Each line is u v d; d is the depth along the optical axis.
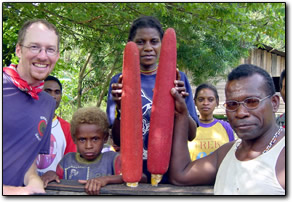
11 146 2.29
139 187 2.04
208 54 6.50
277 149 1.74
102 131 2.58
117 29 5.99
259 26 5.80
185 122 2.17
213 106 4.07
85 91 9.76
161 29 2.63
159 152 2.00
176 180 2.10
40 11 5.23
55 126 3.44
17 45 2.39
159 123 2.00
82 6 5.08
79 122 2.55
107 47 7.97
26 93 2.41
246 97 1.79
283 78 2.89
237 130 1.82
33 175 2.29
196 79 6.82
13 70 2.38
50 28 2.36
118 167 2.57
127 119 1.98
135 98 1.98
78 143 2.58
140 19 2.61
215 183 1.96
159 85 2.03
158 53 2.58
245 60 10.25
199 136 3.96
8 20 5.14
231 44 6.74
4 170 2.24
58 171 2.61
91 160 2.63
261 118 1.78
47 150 2.59
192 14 5.78
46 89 3.62
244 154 1.87
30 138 2.38
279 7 5.22
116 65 8.38
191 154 3.89
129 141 1.97
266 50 10.31
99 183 2.05
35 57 2.29
